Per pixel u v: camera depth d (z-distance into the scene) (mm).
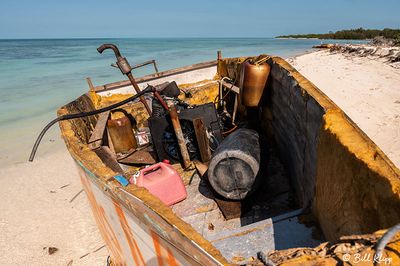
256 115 5648
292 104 3617
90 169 2393
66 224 5117
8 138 10227
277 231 2572
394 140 5738
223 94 6805
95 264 4113
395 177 1471
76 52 58750
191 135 4781
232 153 3447
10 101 16344
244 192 3555
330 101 2600
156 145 4840
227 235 2615
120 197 1974
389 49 14875
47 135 10461
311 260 1208
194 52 49188
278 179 4078
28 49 72062
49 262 4238
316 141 2590
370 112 7348
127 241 2293
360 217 1709
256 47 59969
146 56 41875
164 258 1771
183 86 7062
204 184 4211
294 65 16859
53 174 7184
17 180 6914
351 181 1803
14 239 4777
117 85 6836
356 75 11609
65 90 19234
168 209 1725
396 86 9297
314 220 2621
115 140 5367
